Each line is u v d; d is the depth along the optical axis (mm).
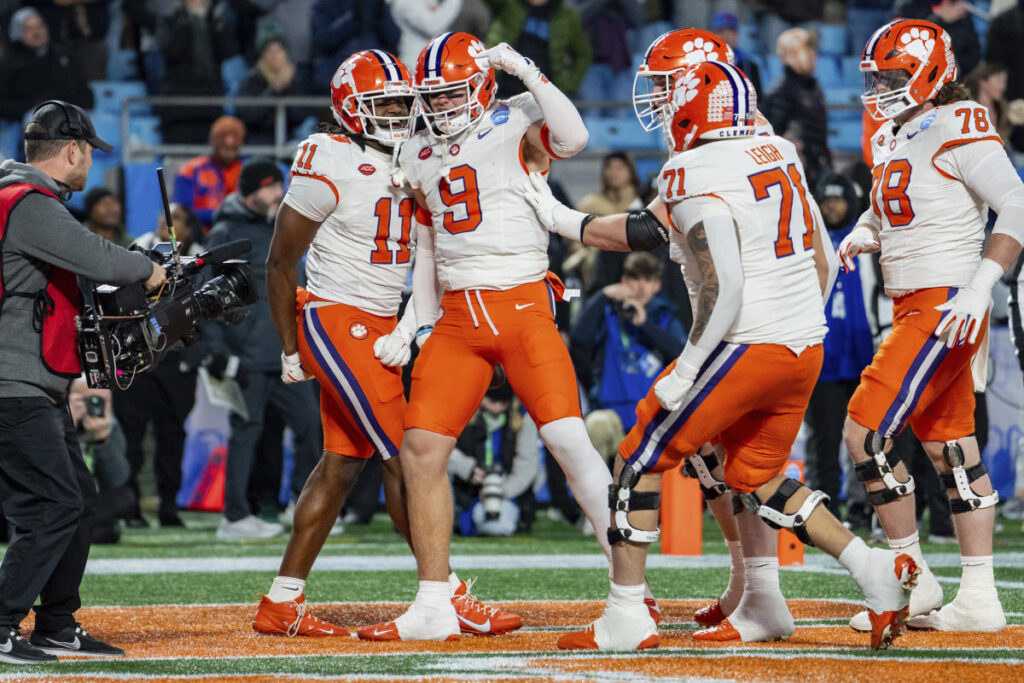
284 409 31062
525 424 31922
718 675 12219
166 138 40094
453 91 14586
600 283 32719
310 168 15641
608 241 14273
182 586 21672
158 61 44000
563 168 40312
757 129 14266
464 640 15078
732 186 13180
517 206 14859
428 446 14969
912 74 15648
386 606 19016
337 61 40656
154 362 14914
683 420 13445
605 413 30641
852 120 44281
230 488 30844
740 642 14625
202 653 14266
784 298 13352
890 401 15484
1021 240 15148
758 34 46406
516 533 31984
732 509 15219
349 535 31750
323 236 15898
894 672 12320
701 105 13367
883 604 13258
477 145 14797
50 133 14680
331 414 16156
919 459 30344
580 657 13438
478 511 31406
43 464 14078
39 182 14430
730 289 12836
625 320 30797
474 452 31375
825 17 47094
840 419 29438
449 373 14984
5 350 14094
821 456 29562
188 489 36062
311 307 15961
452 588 15984
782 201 13398
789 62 37500
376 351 15672
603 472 14766
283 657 13797
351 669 12836
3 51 42094
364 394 15680
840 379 29234
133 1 44906
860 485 30328
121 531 32188
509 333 14766
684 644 14531
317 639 15523
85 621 17281
